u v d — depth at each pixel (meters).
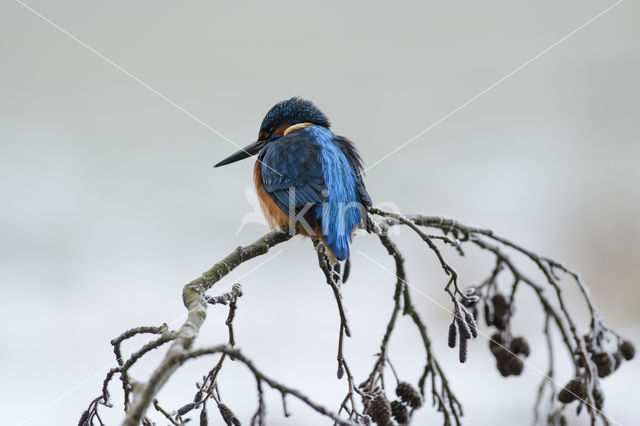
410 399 5.05
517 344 5.89
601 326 5.67
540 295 5.83
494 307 5.93
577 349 5.49
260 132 7.19
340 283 4.73
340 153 5.96
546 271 5.72
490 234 5.75
